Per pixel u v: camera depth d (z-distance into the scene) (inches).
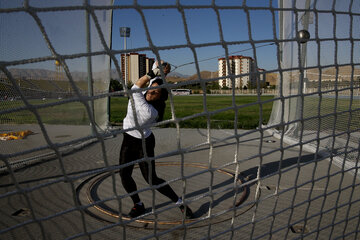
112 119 434.3
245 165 180.4
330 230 98.5
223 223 104.6
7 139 229.0
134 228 101.4
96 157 205.3
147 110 100.4
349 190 133.4
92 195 132.5
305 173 161.0
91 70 243.9
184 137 286.4
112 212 113.1
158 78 104.2
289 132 267.4
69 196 131.4
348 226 101.0
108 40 279.9
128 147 105.3
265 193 132.1
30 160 187.3
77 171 171.9
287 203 120.5
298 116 256.8
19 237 95.7
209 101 1098.7
